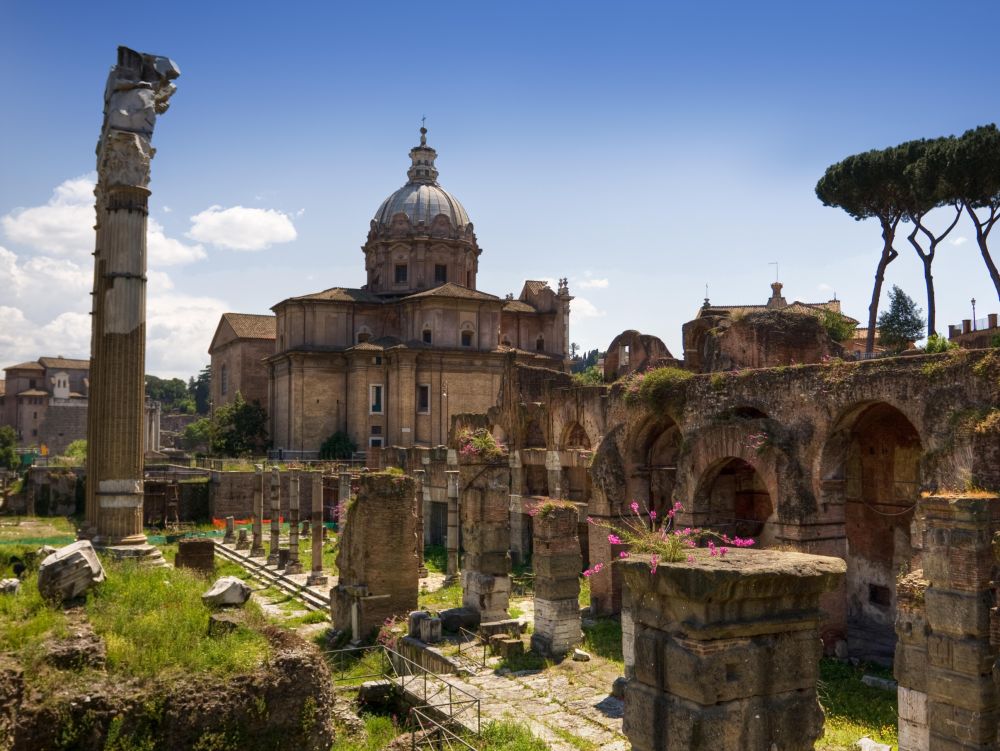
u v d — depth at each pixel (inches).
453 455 2266.2
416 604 1282.0
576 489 1895.9
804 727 434.6
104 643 616.1
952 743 648.4
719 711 416.8
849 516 1331.2
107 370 1565.0
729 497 1469.0
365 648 1186.0
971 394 940.6
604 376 2412.6
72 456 4483.3
